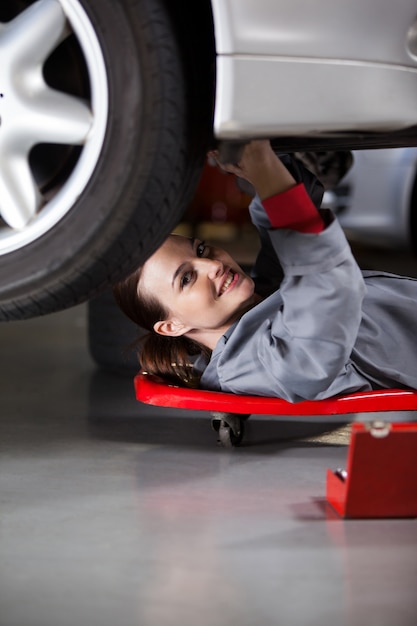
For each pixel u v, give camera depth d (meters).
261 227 2.18
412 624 1.29
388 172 5.29
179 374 2.39
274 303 2.09
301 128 1.54
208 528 1.67
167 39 1.52
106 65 1.54
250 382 2.15
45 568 1.49
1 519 1.72
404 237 5.37
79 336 4.18
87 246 1.57
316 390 2.02
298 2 1.50
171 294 2.20
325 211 1.83
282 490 1.90
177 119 1.54
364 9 1.52
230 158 1.60
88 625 1.29
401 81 1.58
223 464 2.10
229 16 1.49
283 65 1.52
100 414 2.63
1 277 1.63
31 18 1.58
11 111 1.60
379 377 2.20
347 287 1.83
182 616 1.32
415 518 1.73
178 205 1.62
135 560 1.52
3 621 1.30
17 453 2.20
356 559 1.53
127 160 1.54
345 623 1.29
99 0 1.52
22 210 1.63
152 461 2.12
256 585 1.42
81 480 1.97
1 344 3.97
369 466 1.68
